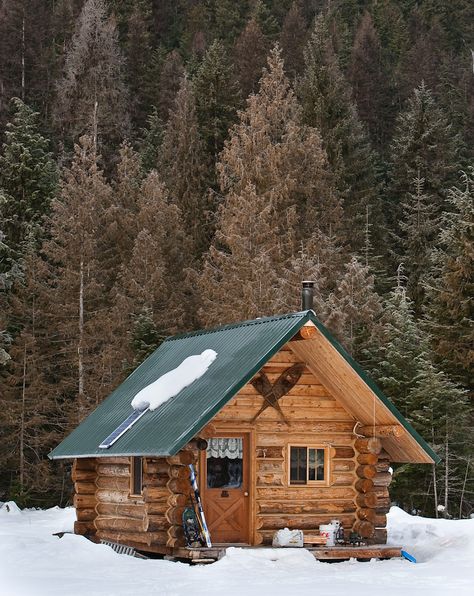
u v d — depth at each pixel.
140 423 22.38
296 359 22.44
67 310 49.22
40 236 55.22
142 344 46.12
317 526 22.34
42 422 47.62
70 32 87.81
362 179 64.94
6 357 42.38
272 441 22.27
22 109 62.38
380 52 94.50
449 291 44.69
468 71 87.19
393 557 21.67
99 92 68.56
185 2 102.88
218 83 70.12
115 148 70.38
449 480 39.12
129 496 23.33
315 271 46.97
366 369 45.53
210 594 16.11
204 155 64.94
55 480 47.44
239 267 48.31
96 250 51.25
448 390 38.53
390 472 22.67
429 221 62.03
